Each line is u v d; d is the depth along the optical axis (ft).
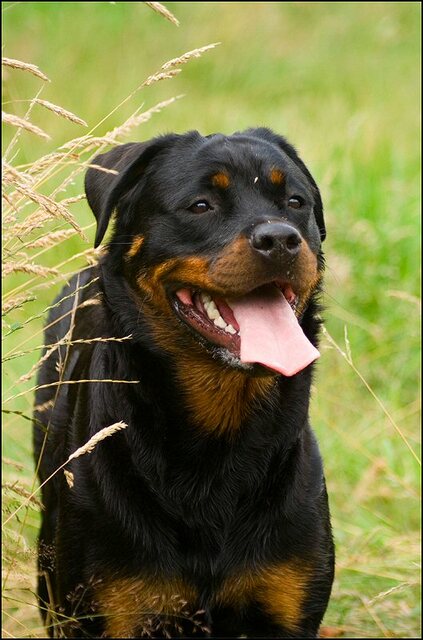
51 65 40.06
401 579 17.67
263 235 12.59
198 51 13.69
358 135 33.60
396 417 21.90
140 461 13.42
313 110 40.32
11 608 16.90
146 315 13.74
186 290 13.55
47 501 14.98
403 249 25.44
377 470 20.56
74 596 13.51
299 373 13.96
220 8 48.55
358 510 19.70
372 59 46.93
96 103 36.19
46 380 16.93
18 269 13.29
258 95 42.80
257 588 13.75
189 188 13.52
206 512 13.51
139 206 13.99
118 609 13.44
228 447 13.52
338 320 24.23
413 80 44.50
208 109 38.73
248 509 13.62
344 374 23.24
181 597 13.60
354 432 21.67
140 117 14.23
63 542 13.61
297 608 13.92
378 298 24.79
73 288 17.57
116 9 45.88
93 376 14.19
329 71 45.44
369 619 17.35
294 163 14.49
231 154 13.67
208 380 13.41
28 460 19.52
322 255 14.55
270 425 13.66
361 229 25.81
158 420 13.50
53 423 15.60
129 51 43.09
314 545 13.84
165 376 13.57
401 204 27.35
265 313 13.02
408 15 50.39
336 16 50.29
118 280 14.11
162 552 13.39
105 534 13.32
